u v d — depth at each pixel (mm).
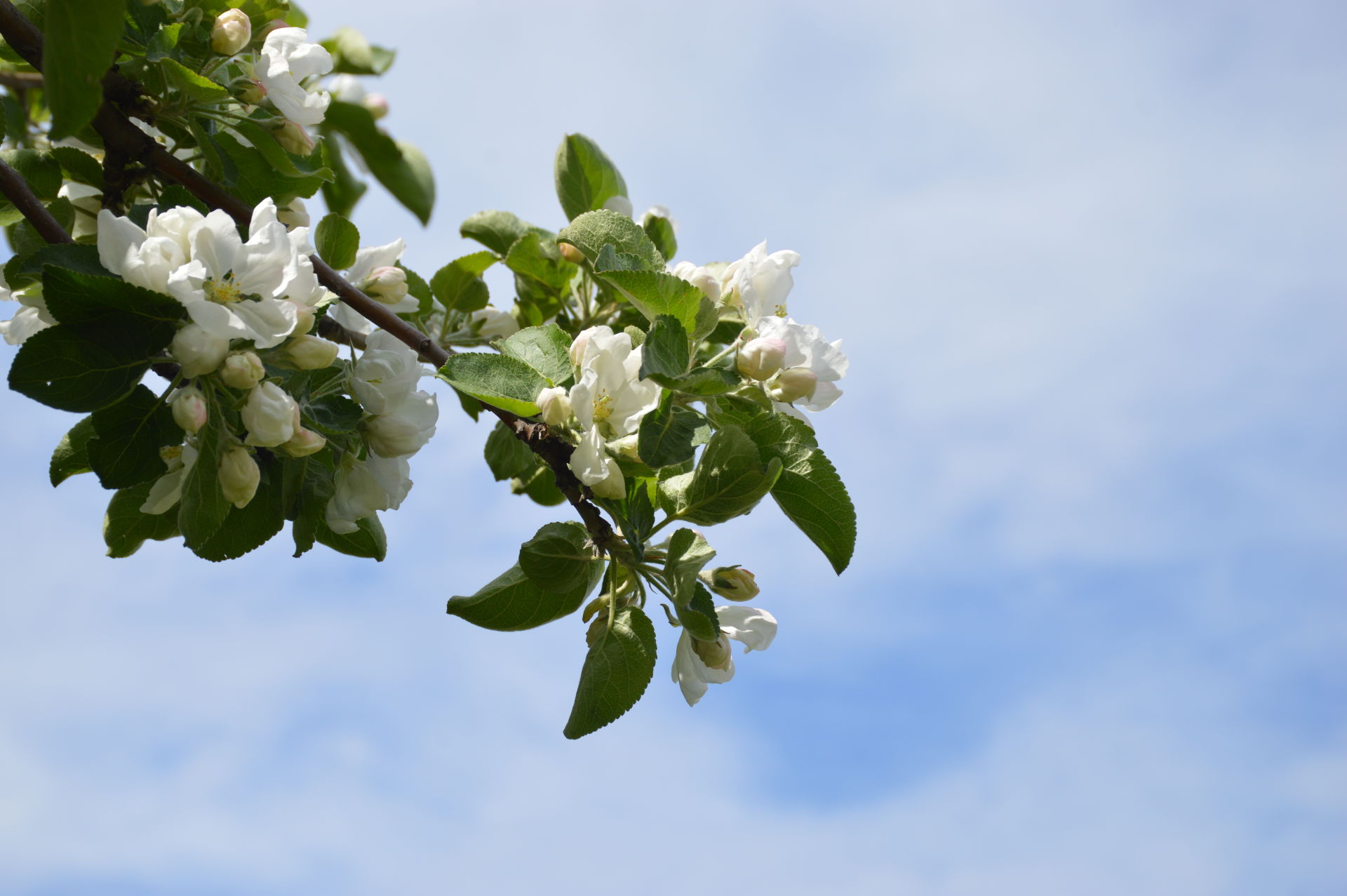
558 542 1631
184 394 1556
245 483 1568
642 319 1804
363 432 1644
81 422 1674
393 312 1743
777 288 1667
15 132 1725
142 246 1546
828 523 1644
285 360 1582
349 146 1997
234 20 1663
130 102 1663
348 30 2021
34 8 1675
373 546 1689
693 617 1617
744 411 1645
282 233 1573
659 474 1661
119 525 1686
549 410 1616
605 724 1645
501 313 1845
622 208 1840
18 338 1662
